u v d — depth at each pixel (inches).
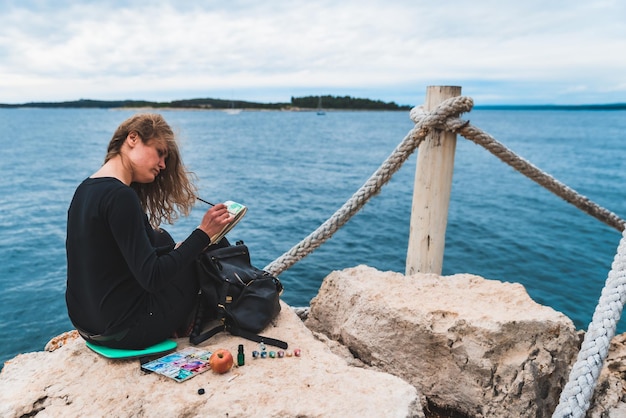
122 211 93.0
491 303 143.3
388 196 683.4
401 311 138.7
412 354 136.4
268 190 720.3
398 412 92.9
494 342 127.0
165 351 110.2
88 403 97.3
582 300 296.4
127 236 93.3
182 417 92.8
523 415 124.0
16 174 843.4
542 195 695.7
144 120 103.7
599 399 130.5
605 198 682.2
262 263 371.6
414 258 195.0
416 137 181.9
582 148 1630.2
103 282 99.5
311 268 350.3
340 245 413.1
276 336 122.1
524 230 467.2
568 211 569.3
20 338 242.5
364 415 91.7
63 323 259.0
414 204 193.0
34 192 663.8
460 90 181.3
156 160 105.3
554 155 1366.9
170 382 101.2
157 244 111.4
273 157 1245.1
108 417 93.8
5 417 97.3
